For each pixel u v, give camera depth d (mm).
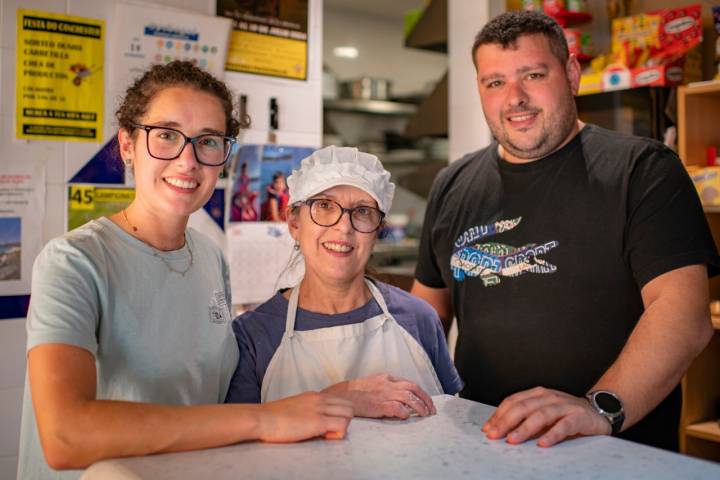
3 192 2049
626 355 1341
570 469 707
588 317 1547
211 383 1321
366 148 5375
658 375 1295
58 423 887
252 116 2469
